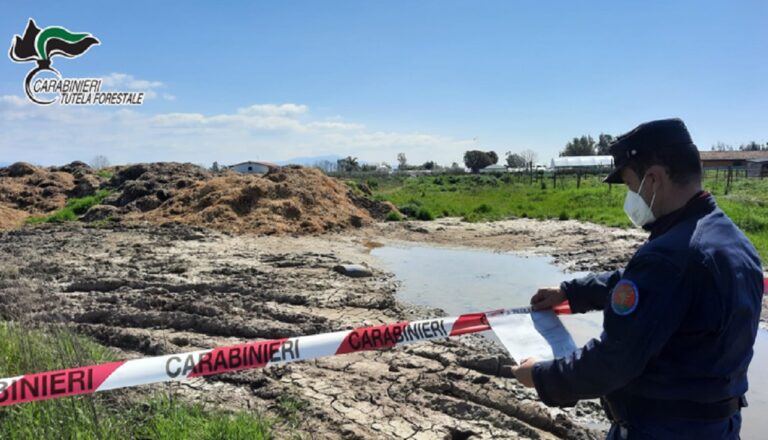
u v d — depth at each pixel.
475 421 4.29
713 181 40.12
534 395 4.81
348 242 14.41
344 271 10.05
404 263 11.62
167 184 19.67
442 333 2.79
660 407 1.81
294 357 2.76
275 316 7.09
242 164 55.81
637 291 1.75
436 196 30.20
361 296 8.24
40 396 2.46
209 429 3.56
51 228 15.45
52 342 4.12
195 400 4.24
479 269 10.97
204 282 8.53
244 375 4.86
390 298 8.28
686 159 1.88
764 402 4.88
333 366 5.25
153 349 5.71
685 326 1.75
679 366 1.77
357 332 2.83
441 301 8.49
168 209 17.05
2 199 22.20
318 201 17.44
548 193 28.72
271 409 4.27
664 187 1.90
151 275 9.06
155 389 4.38
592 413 4.61
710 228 1.82
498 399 4.64
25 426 3.20
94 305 7.04
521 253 12.74
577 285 2.54
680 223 1.86
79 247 11.89
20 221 19.97
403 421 4.17
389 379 4.98
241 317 6.85
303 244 13.67
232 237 14.21
